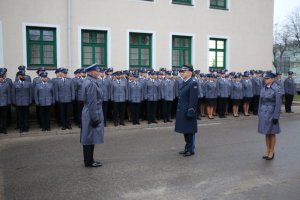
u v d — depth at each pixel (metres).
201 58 17.33
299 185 5.83
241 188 5.66
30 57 13.41
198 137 10.08
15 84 10.33
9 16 12.80
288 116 15.53
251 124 12.62
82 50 14.33
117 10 14.79
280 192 5.48
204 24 17.30
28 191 5.52
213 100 13.74
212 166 6.97
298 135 10.56
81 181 6.00
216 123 12.84
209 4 17.42
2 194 5.39
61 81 10.84
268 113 7.39
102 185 5.80
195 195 5.34
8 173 6.48
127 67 15.15
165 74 12.67
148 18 15.59
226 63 18.28
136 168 6.80
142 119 13.20
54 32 13.73
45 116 10.73
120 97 11.74
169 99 12.55
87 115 6.70
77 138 9.84
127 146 8.80
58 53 13.70
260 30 19.38
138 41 15.62
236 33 18.48
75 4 13.91
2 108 10.16
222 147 8.73
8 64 12.86
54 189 5.61
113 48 14.82
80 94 11.19
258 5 19.19
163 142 9.32
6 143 9.17
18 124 10.95
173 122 12.62
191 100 7.57
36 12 13.23
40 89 10.48
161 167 6.88
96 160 7.39
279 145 9.04
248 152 8.20
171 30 16.27
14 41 12.92
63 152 8.15
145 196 5.29
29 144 9.03
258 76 15.08
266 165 7.07
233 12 18.27
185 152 7.88
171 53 16.31
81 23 14.06
